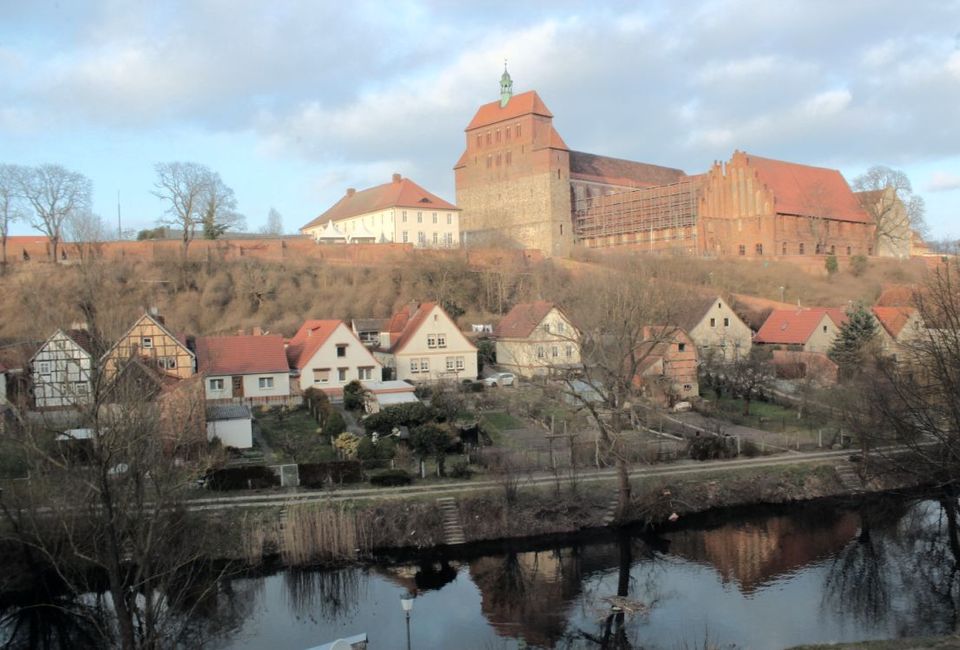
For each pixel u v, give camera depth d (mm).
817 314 78250
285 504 37656
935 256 116062
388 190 130875
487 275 98688
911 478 43938
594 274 95062
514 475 42188
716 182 116688
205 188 102562
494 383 65688
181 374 56594
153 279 87562
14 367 54281
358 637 26984
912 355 38031
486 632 29969
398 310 89375
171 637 29234
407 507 38250
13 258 92125
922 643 24969
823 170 128250
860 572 35781
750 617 31062
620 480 40531
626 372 51688
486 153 142750
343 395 59531
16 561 32438
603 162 150375
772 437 52281
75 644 29688
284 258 100375
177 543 31625
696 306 77688
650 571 36062
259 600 32750
